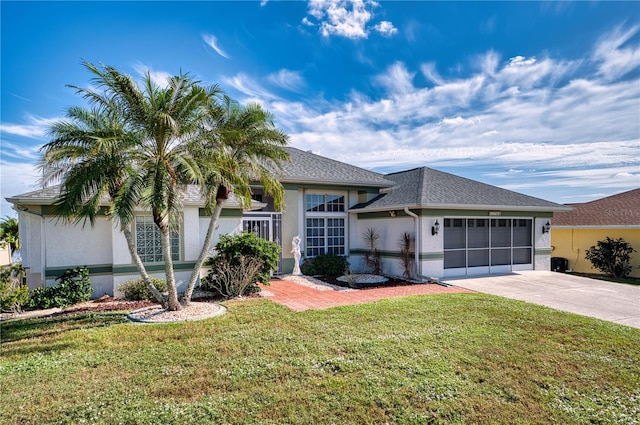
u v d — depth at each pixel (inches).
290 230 654.5
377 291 510.0
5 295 385.4
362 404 192.5
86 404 189.9
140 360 250.4
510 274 649.0
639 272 724.7
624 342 291.9
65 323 346.0
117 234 458.0
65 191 337.4
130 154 331.3
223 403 192.1
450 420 180.1
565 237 853.2
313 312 383.2
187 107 339.3
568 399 202.1
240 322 344.8
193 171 314.5
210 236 405.4
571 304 434.0
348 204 720.3
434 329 321.1
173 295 378.0
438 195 621.0
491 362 248.8
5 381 217.2
